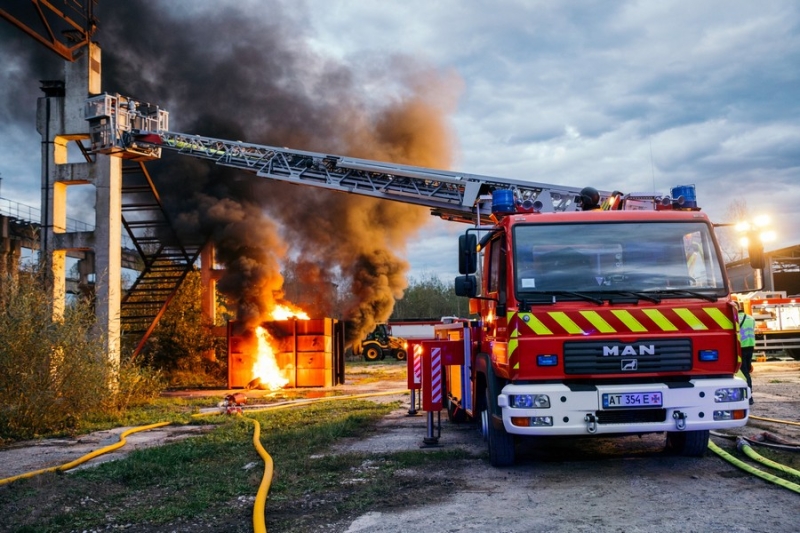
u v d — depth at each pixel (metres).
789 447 7.07
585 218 6.57
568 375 6.07
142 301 23.00
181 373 24.41
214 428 11.30
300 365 21.16
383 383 22.20
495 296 7.07
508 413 6.06
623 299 6.19
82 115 18.05
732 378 6.22
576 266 6.38
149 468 7.24
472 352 8.13
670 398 5.96
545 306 6.18
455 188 15.45
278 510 5.49
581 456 7.41
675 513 4.96
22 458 8.62
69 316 12.70
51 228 17.88
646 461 6.97
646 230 6.52
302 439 9.10
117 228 17.91
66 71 18.23
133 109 17.95
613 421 6.01
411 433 9.60
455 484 6.21
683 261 6.43
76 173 17.97
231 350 21.84
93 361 12.79
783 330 23.89
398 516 5.18
